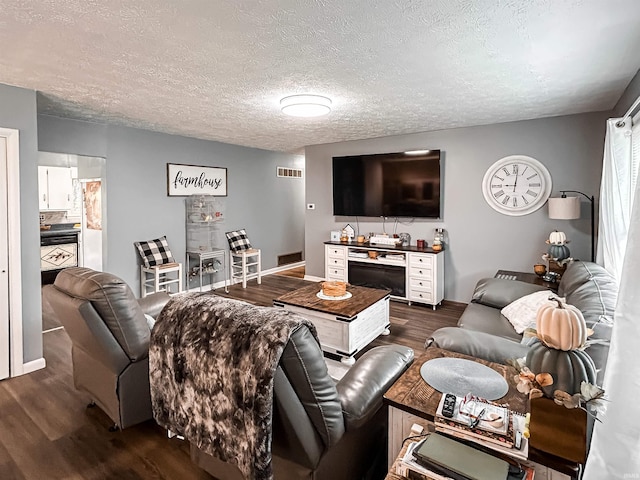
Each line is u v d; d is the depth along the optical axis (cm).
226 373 130
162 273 483
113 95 308
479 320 275
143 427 221
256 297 521
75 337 213
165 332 154
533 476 110
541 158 407
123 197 453
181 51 216
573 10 169
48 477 179
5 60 230
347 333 299
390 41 203
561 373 105
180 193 517
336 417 137
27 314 288
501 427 115
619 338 123
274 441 140
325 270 545
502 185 432
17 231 279
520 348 198
